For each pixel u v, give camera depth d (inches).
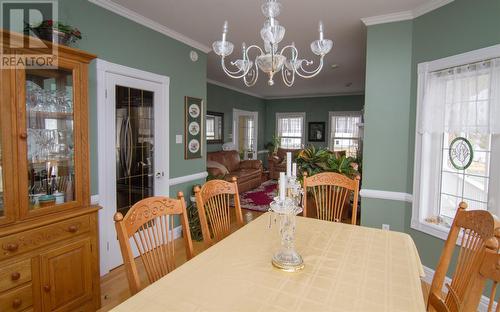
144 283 100.0
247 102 325.1
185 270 50.8
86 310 80.0
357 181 86.7
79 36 81.8
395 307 40.4
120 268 112.1
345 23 120.6
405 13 107.7
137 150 119.3
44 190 74.8
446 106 97.8
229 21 120.6
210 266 52.4
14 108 64.6
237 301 41.6
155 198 57.4
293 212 54.4
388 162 114.6
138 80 118.0
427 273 104.1
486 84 85.5
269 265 53.0
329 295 43.3
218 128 278.2
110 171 107.7
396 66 111.4
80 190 79.4
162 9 109.2
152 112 126.1
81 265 78.1
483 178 90.5
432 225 101.7
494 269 29.3
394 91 112.1
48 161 75.8
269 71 69.2
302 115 347.9
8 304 62.8
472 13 87.7
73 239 76.0
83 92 78.9
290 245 55.1
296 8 106.3
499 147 84.4
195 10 109.9
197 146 156.4
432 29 100.7
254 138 338.6
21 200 66.1
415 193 108.1
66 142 78.1
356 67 200.8
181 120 144.3
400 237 68.4
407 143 110.9
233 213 187.0
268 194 242.7
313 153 155.6
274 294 43.4
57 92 76.9
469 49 88.8
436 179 105.2
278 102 360.2
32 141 71.2
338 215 92.3
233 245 62.3
